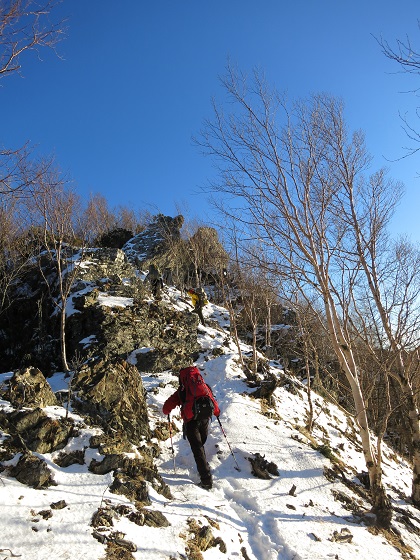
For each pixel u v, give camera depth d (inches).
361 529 254.5
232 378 430.3
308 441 346.9
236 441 306.8
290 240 303.9
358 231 331.0
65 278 509.7
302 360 628.1
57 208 451.2
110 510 186.1
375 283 338.3
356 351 443.2
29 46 197.2
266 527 228.1
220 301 815.7
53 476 199.6
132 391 283.0
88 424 243.0
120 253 589.9
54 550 157.8
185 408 251.3
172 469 259.9
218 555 190.9
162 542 180.5
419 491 335.6
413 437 338.3
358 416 289.4
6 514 168.6
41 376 259.3
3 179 210.7
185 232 893.2
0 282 529.0
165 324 496.7
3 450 204.7
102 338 438.0
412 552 253.9
